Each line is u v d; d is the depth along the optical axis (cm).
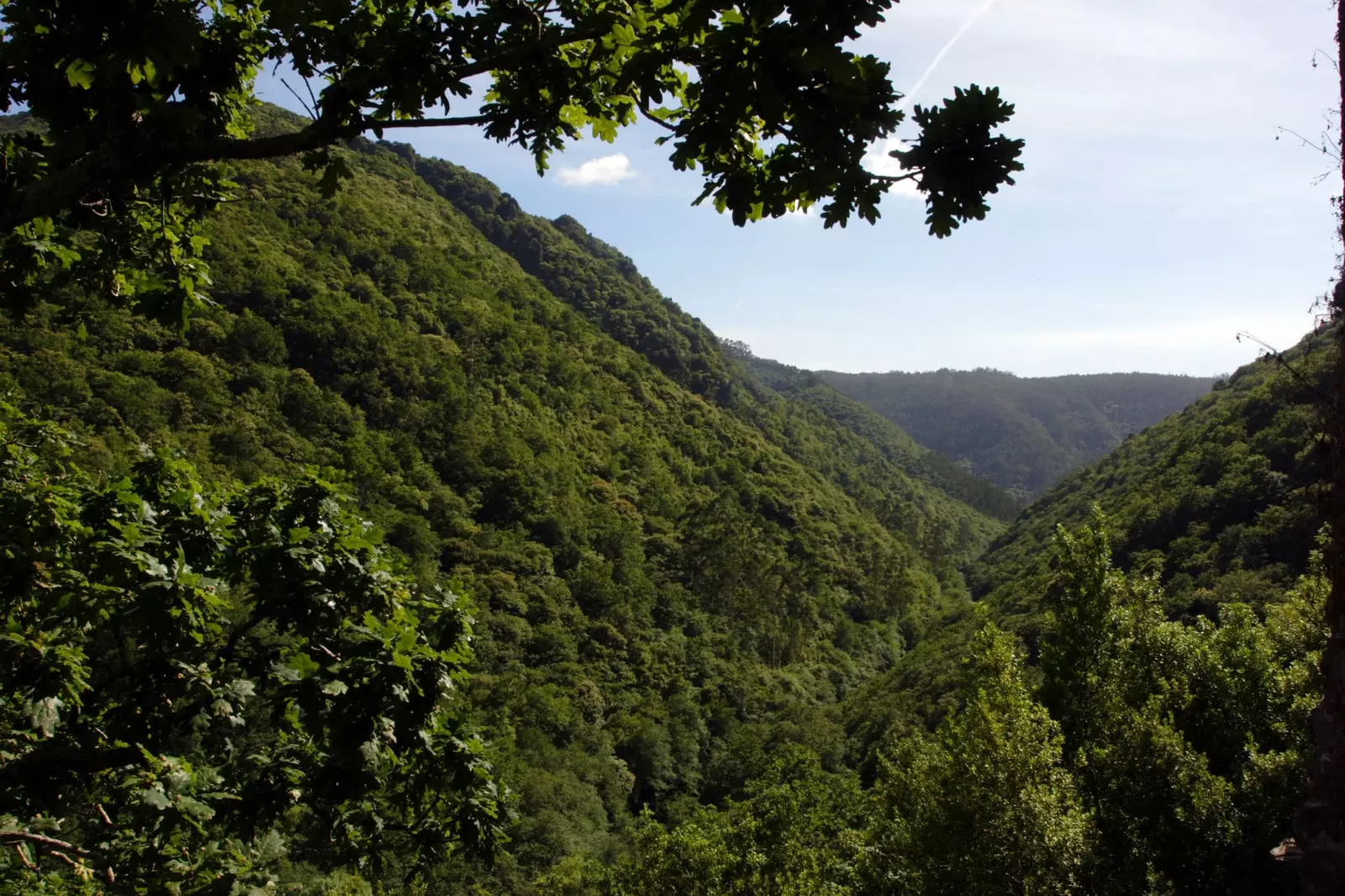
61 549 396
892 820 1216
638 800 3712
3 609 379
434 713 383
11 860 429
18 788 338
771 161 292
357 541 396
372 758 328
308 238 6475
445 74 276
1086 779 936
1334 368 366
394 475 4647
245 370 4431
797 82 249
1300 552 2412
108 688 363
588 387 7738
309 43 285
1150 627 1099
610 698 4100
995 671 998
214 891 325
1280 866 731
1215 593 2459
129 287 412
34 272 383
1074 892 858
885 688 4425
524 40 298
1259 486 2925
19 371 3212
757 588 5822
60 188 268
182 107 276
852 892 1411
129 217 388
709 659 4831
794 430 11181
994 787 867
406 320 6334
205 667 364
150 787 320
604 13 273
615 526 5647
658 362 10206
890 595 6856
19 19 246
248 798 348
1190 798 846
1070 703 1085
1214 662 1046
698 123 270
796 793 1978
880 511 9856
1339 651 347
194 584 339
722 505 6538
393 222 8050
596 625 4594
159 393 3681
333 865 427
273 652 385
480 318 7156
